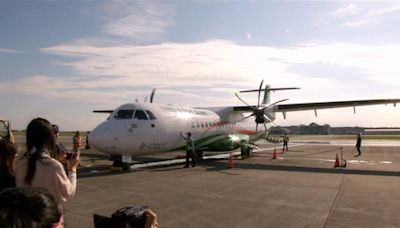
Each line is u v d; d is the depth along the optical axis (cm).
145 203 830
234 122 2306
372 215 721
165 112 1659
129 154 1482
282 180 1195
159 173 1379
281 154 2577
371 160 2033
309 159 2092
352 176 1302
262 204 822
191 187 1050
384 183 1134
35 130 328
